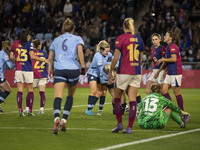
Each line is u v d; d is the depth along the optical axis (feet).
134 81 75.51
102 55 106.73
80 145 63.00
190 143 65.41
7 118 99.04
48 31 299.79
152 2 285.02
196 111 121.29
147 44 264.11
